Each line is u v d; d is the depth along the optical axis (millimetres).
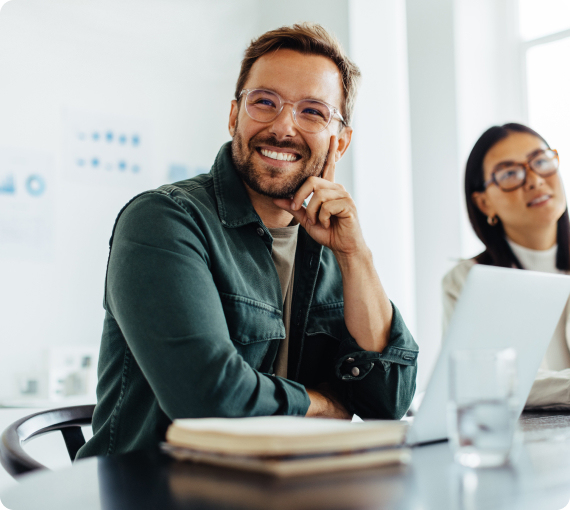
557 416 1143
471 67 3418
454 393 642
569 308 1771
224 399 896
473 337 725
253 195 1339
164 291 984
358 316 1229
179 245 1049
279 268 1347
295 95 1310
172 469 594
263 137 1293
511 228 2258
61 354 3145
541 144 2244
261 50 1346
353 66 1412
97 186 3639
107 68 3723
